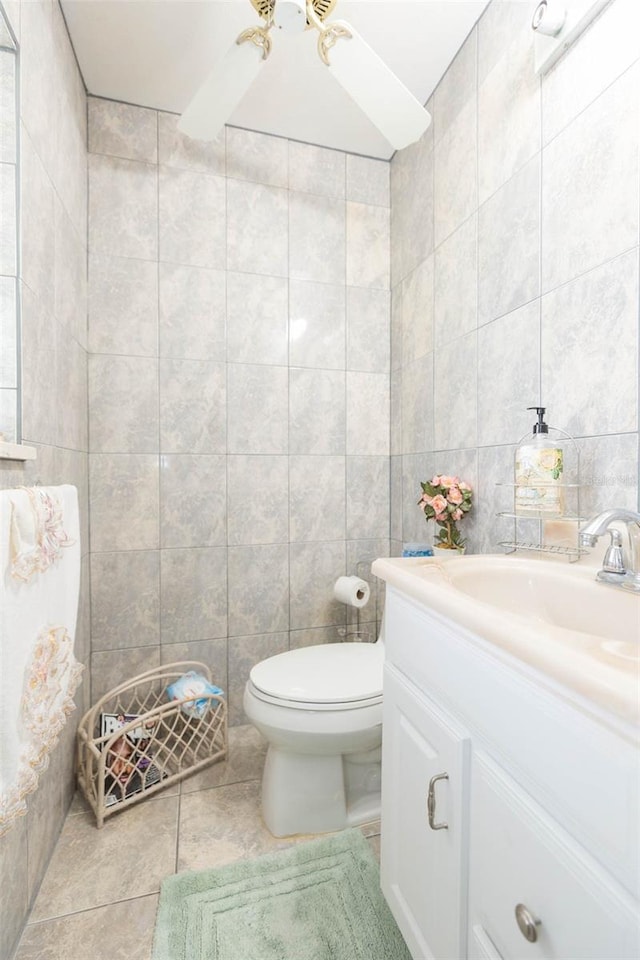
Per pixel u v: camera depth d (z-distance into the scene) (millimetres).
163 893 1065
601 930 438
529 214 1162
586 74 985
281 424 1853
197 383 1744
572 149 1025
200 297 1742
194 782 1478
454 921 692
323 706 1172
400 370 1898
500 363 1281
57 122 1242
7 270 941
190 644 1756
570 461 1040
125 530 1678
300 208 1864
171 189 1705
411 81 1581
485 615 607
